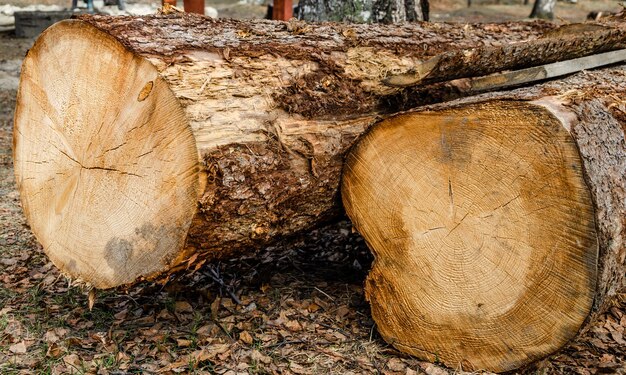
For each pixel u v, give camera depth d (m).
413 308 3.03
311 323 3.42
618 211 2.62
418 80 3.21
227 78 2.88
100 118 2.93
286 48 3.21
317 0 6.39
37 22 14.29
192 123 2.65
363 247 4.38
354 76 3.39
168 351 3.13
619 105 2.93
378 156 3.06
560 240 2.60
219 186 2.70
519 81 3.67
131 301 3.63
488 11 21.20
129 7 17.12
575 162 2.52
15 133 3.46
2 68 11.19
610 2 23.16
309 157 3.06
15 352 3.09
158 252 2.78
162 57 2.74
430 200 2.92
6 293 3.70
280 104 3.03
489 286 2.80
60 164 3.18
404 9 6.34
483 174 2.76
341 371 3.01
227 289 3.70
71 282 3.35
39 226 3.34
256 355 3.08
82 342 3.19
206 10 17.09
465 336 2.92
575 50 3.98
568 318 2.64
